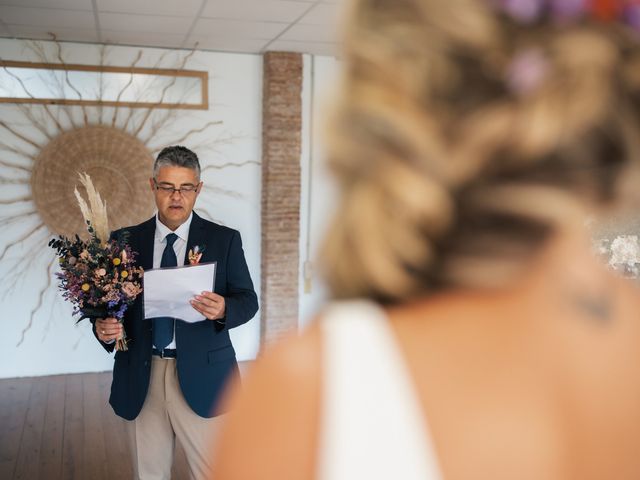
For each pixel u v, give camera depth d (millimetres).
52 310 6301
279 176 6645
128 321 2896
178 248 3053
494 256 466
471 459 445
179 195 2982
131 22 5500
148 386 2859
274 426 467
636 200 453
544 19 439
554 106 423
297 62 6598
